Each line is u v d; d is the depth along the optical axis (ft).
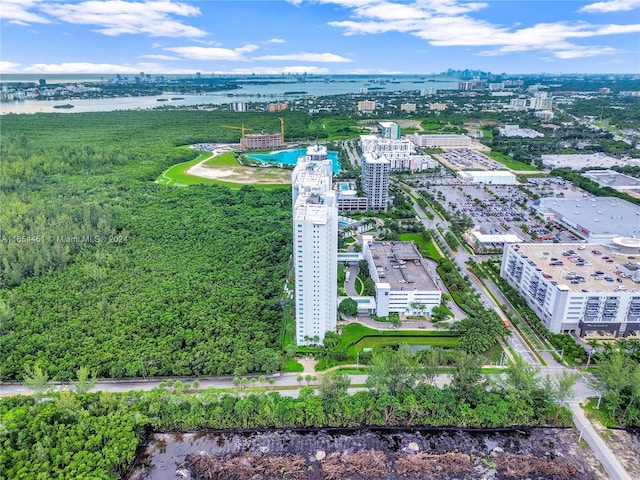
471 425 651.25
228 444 627.87
